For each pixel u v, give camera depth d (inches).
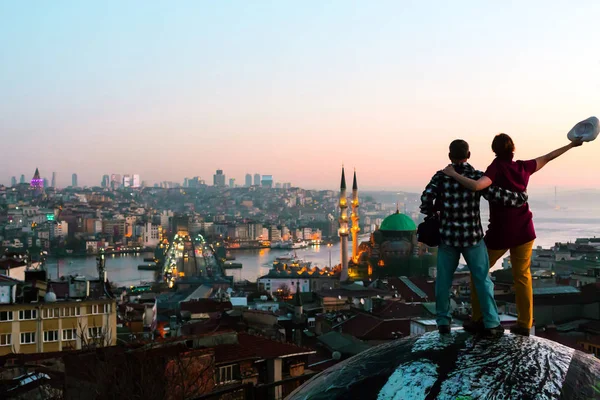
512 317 3075.8
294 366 2139.5
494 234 572.4
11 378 2203.5
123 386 1503.4
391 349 487.2
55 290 3784.5
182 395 1530.5
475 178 567.5
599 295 4854.8
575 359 454.6
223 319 4308.6
